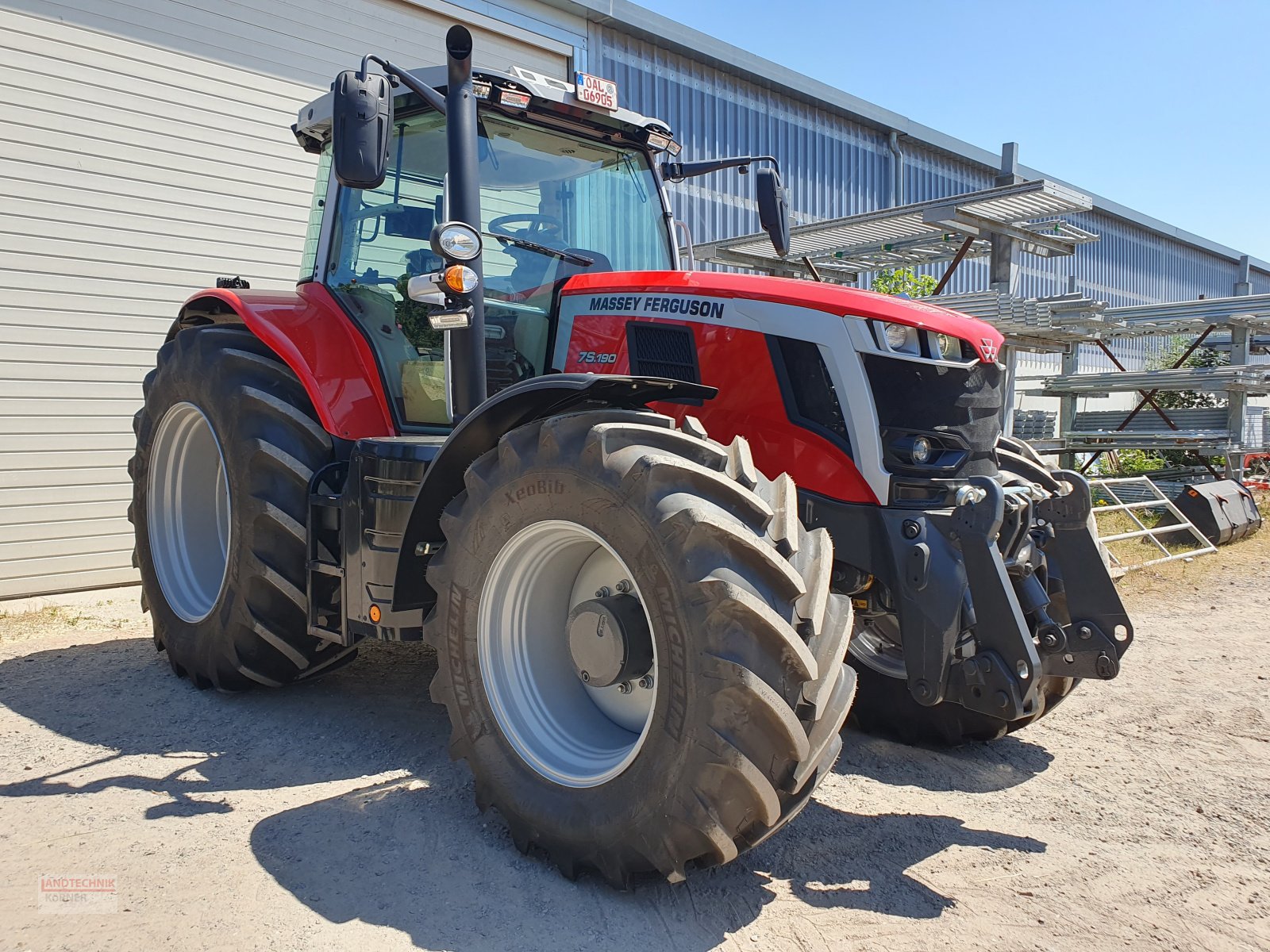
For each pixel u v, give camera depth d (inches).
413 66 270.7
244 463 129.6
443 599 97.3
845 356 99.7
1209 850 97.6
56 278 212.5
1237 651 174.7
